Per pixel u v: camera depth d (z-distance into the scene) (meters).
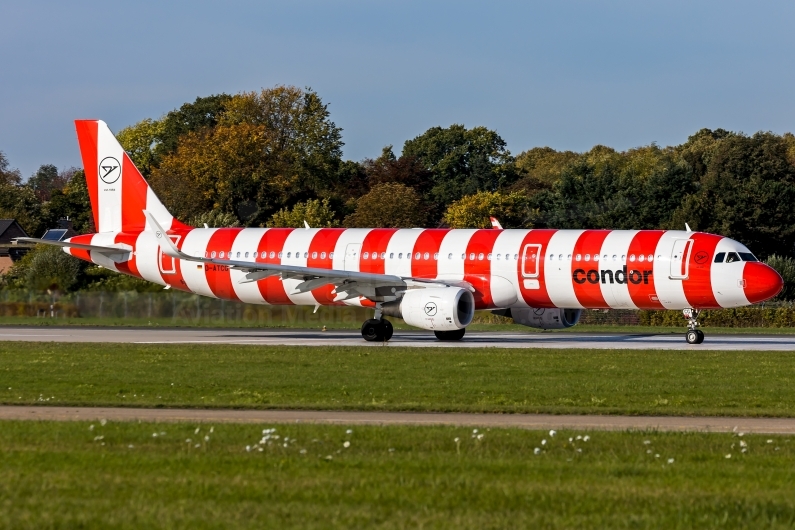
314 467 56.78
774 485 52.88
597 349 147.25
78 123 197.88
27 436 67.06
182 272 188.75
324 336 186.25
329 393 96.62
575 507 47.38
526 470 56.25
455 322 162.38
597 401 90.50
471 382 105.69
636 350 145.75
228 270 186.00
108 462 57.62
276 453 61.31
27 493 49.59
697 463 59.09
